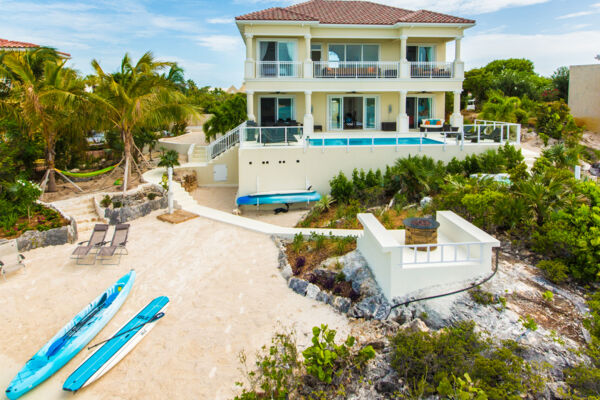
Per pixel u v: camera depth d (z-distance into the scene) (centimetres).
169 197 1767
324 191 2084
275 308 1089
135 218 1725
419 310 1016
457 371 784
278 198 1897
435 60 2945
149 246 1449
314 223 1739
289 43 2734
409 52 2933
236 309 1081
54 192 1895
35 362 837
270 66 2714
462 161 2036
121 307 1080
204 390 807
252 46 2734
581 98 3266
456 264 1079
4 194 1623
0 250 1220
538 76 5244
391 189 1872
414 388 789
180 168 2364
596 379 745
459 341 838
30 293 1131
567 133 2833
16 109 1823
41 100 1675
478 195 1371
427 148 2095
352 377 840
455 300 1019
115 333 970
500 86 4147
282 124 2647
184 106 1995
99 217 1681
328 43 2838
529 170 1922
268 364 826
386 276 1066
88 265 1305
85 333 930
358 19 2725
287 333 982
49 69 1758
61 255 1374
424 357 807
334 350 869
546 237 1158
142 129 2636
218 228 1631
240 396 788
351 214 1702
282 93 2834
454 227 1242
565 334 906
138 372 851
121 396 787
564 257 1148
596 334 879
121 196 1825
